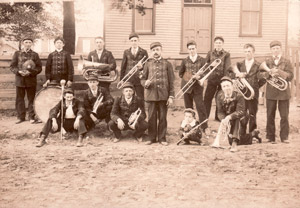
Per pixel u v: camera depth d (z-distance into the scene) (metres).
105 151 8.17
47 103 9.86
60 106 9.05
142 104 9.16
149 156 7.75
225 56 9.81
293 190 5.93
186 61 9.73
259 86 9.03
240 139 8.56
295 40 17.84
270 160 7.39
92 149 8.36
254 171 6.78
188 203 5.43
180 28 15.82
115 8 15.41
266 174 6.62
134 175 6.59
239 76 8.77
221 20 16.09
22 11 20.89
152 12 15.63
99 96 9.24
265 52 16.38
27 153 8.02
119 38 15.50
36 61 10.34
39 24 23.11
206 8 16.12
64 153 8.01
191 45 9.67
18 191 5.87
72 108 9.05
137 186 6.07
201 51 16.22
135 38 9.75
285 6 16.42
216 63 9.65
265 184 6.16
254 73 8.90
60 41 10.08
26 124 10.10
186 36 16.16
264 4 16.28
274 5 16.34
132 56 9.78
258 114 11.34
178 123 10.54
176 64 12.05
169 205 5.36
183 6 15.79
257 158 7.54
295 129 10.02
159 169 6.90
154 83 8.85
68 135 9.34
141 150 8.27
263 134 9.71
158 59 9.01
